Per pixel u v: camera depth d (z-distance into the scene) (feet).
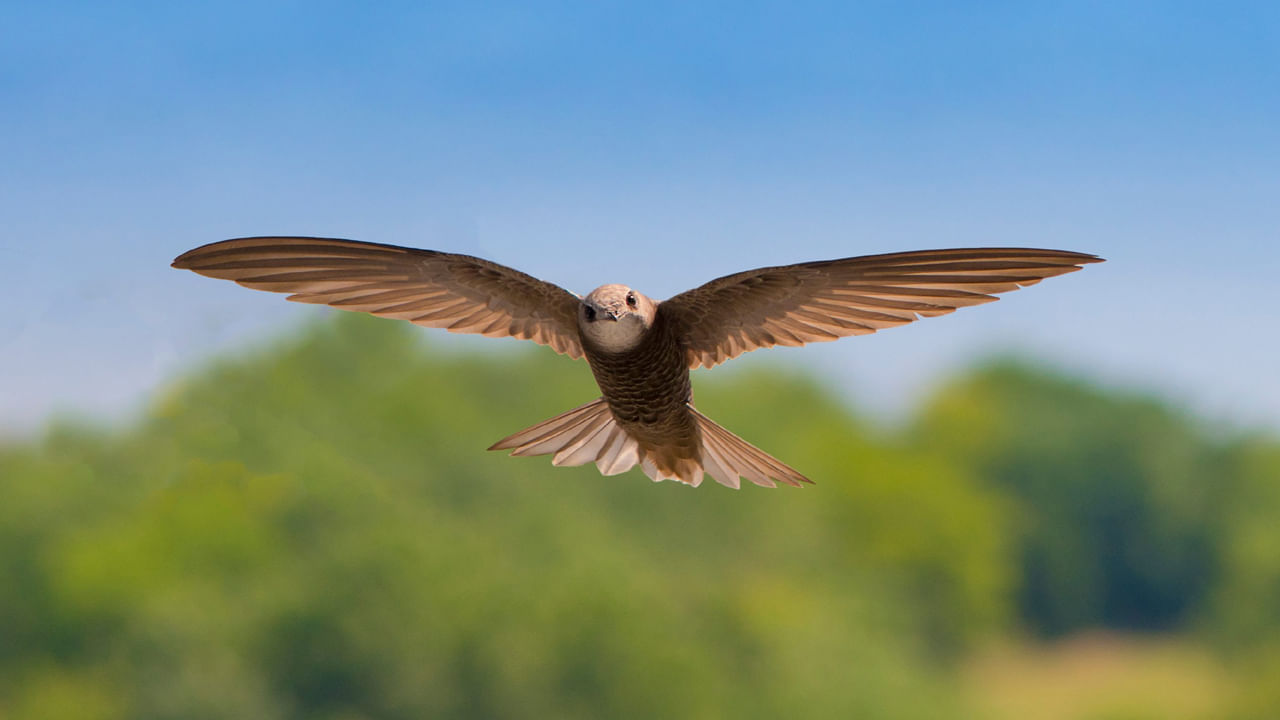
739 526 160.56
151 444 134.72
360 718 130.11
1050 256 15.30
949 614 192.44
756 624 148.05
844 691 151.94
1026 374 282.97
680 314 17.66
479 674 132.26
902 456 214.69
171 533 129.29
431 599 132.57
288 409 144.05
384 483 144.77
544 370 174.29
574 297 17.83
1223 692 208.03
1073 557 259.19
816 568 167.53
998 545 220.43
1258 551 224.12
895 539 186.29
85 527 128.88
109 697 124.36
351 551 132.87
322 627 128.77
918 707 161.07
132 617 126.11
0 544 127.13
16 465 129.49
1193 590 249.75
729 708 141.90
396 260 17.19
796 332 17.57
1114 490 260.01
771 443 182.29
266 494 134.82
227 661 127.34
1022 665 224.74
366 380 158.40
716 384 190.08
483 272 17.49
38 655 126.93
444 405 161.48
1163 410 262.06
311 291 17.20
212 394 138.62
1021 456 264.11
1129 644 245.65
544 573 141.59
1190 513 249.14
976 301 16.11
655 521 158.61
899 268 16.08
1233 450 250.16
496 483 153.79
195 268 16.44
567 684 135.33
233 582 130.62
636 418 18.11
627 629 137.59
